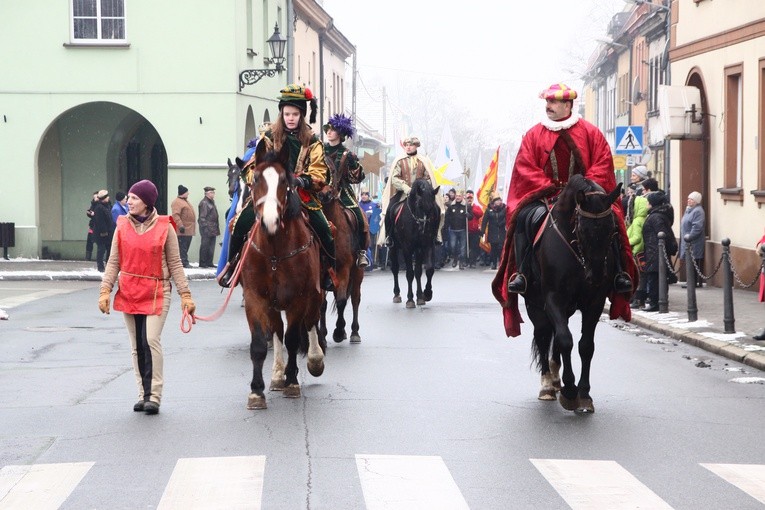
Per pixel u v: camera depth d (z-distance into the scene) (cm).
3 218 3278
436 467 785
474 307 2025
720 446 870
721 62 2484
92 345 1460
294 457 811
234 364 1277
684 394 1111
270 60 3466
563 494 718
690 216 2333
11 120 3275
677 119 2595
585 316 1006
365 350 1405
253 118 3594
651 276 1886
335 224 1345
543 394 1059
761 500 711
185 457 814
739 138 2405
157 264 994
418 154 2081
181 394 1080
